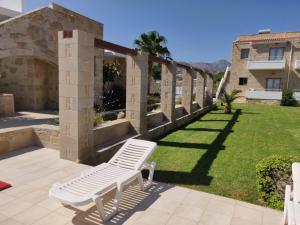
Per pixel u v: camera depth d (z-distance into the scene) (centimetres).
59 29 1080
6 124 804
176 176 601
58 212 389
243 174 620
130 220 376
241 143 941
